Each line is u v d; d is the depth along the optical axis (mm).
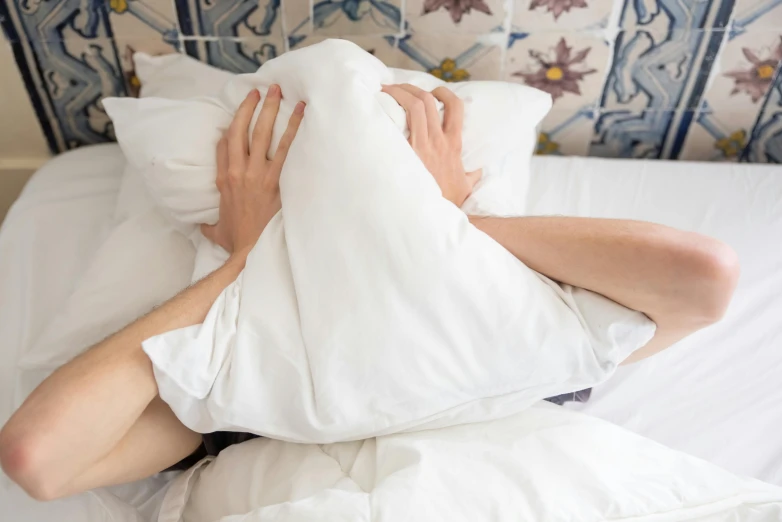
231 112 848
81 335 802
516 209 889
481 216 767
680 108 1194
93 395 601
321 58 769
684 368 874
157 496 757
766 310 937
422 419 668
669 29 1079
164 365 609
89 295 817
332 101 723
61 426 584
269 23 1050
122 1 1008
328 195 674
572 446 651
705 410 830
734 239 1036
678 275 637
